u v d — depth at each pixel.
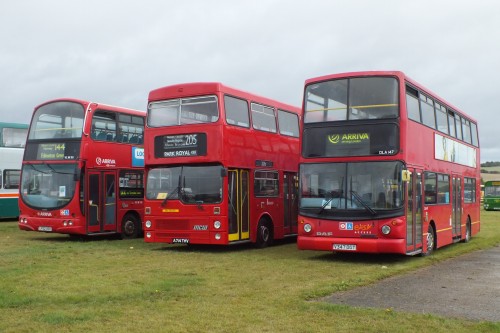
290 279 12.19
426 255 16.84
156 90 18.48
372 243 14.60
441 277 12.82
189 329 7.93
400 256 16.73
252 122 18.89
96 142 20.91
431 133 17.64
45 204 20.61
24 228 21.06
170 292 10.62
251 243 20.61
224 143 17.20
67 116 20.92
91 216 20.61
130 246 19.20
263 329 7.91
